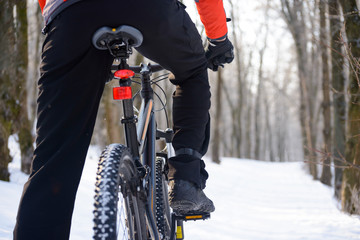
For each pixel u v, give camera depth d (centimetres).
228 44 193
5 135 594
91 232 361
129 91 160
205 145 195
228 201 833
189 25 163
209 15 176
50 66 149
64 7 145
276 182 1410
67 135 147
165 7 150
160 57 166
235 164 2164
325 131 1286
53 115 147
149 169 183
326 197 933
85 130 152
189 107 184
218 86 2109
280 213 675
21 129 674
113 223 121
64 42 146
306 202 844
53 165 141
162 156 235
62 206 140
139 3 144
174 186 182
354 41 484
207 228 503
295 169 2108
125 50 149
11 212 369
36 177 140
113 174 131
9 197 440
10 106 614
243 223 560
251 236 464
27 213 137
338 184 842
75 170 145
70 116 147
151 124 200
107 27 143
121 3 142
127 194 156
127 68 158
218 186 1111
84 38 145
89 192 566
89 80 151
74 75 149
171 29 155
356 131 559
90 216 429
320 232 467
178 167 183
